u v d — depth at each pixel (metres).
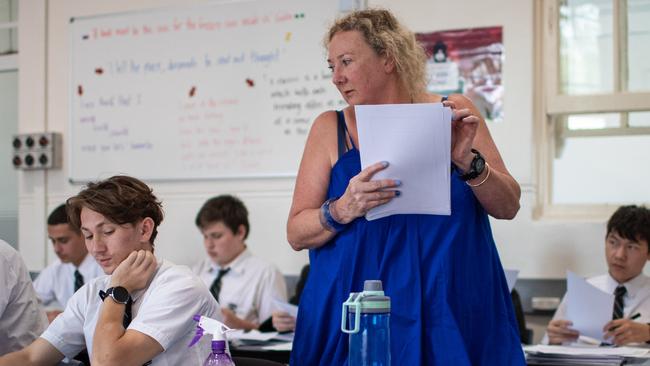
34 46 4.24
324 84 3.67
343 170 1.58
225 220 3.49
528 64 3.37
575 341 2.70
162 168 3.96
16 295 2.13
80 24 4.14
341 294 1.53
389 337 1.43
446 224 1.51
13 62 4.41
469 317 1.50
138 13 4.02
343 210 1.49
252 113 3.80
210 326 1.50
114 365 1.60
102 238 1.74
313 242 1.58
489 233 1.59
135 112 4.02
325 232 1.54
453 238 1.50
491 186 1.49
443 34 3.48
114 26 4.07
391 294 1.50
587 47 3.40
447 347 1.46
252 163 3.80
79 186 4.12
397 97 1.60
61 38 4.19
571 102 3.36
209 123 3.88
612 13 3.37
